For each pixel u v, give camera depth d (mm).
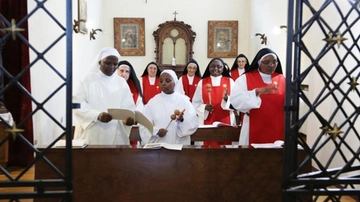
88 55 6059
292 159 1159
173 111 2586
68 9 1047
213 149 2043
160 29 7719
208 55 8000
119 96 2461
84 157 2020
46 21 3824
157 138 2520
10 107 3398
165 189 2047
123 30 7844
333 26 3213
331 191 1137
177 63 7816
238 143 2891
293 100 1125
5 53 3312
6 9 3277
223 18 8000
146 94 4672
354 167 1279
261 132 2545
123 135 2494
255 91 2438
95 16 6840
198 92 4012
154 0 7863
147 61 7973
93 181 2029
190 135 2695
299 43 1098
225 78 4016
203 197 2059
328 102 3336
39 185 1085
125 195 2043
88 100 2398
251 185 2072
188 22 7953
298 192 1127
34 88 3508
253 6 7574
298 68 1123
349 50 1115
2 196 1080
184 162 2041
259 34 6820
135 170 2035
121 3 7832
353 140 2932
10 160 3492
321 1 3430
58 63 4223
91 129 2357
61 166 2037
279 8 5785
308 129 3980
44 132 3842
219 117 3828
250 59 7793
